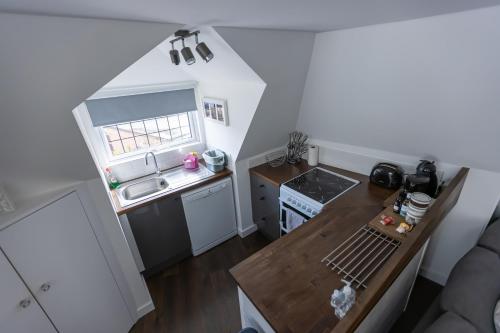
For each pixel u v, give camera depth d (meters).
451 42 1.26
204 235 2.76
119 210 2.10
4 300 1.22
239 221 3.01
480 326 1.17
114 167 2.53
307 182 2.35
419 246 1.25
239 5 0.91
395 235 1.41
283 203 2.38
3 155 1.25
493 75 1.24
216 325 2.04
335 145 2.55
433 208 1.42
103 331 1.78
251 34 1.51
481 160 1.65
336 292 1.07
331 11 1.05
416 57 1.43
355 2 0.91
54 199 1.45
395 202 1.61
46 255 1.41
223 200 2.79
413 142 1.88
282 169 2.69
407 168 2.04
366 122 2.03
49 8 0.85
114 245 1.87
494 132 1.44
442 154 1.81
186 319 2.11
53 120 1.25
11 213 1.29
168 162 2.86
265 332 1.24
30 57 1.01
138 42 1.25
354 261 1.31
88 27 1.07
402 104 1.69
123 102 2.34
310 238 1.51
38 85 1.10
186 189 2.43
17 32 0.93
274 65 1.84
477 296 1.28
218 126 2.71
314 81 2.11
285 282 1.22
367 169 2.33
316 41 1.84
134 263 2.01
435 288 2.18
